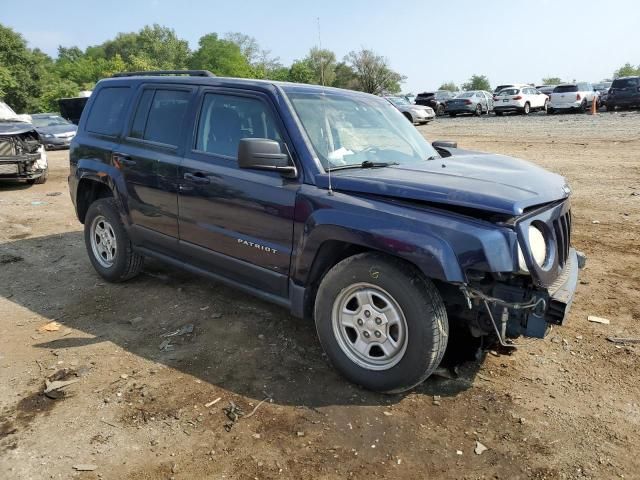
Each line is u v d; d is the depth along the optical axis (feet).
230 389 10.86
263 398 10.55
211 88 13.39
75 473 8.53
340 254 11.18
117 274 16.38
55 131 64.64
